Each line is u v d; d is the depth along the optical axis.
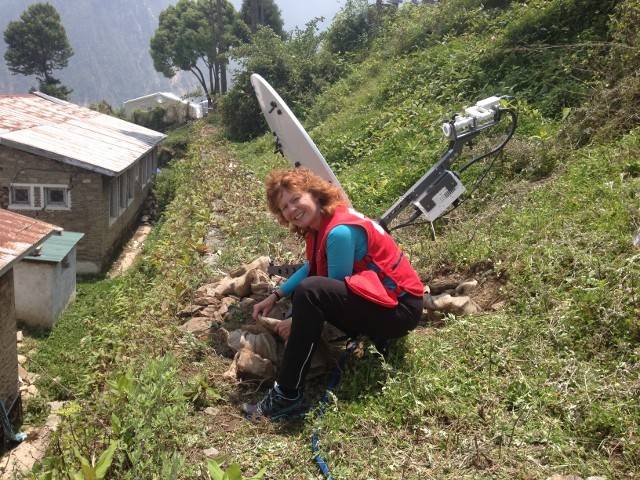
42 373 8.50
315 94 20.00
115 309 7.29
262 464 2.99
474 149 7.48
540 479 2.71
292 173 3.46
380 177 8.71
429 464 2.89
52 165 14.27
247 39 40.22
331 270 3.31
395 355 3.67
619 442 2.84
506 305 4.27
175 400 3.44
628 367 3.26
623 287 3.78
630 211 4.59
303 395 3.57
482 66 10.63
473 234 5.27
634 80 6.76
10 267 6.75
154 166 25.16
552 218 5.12
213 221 8.55
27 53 51.22
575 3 9.85
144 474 2.86
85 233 14.65
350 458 2.97
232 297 4.89
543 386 3.33
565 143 6.84
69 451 3.16
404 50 16.17
